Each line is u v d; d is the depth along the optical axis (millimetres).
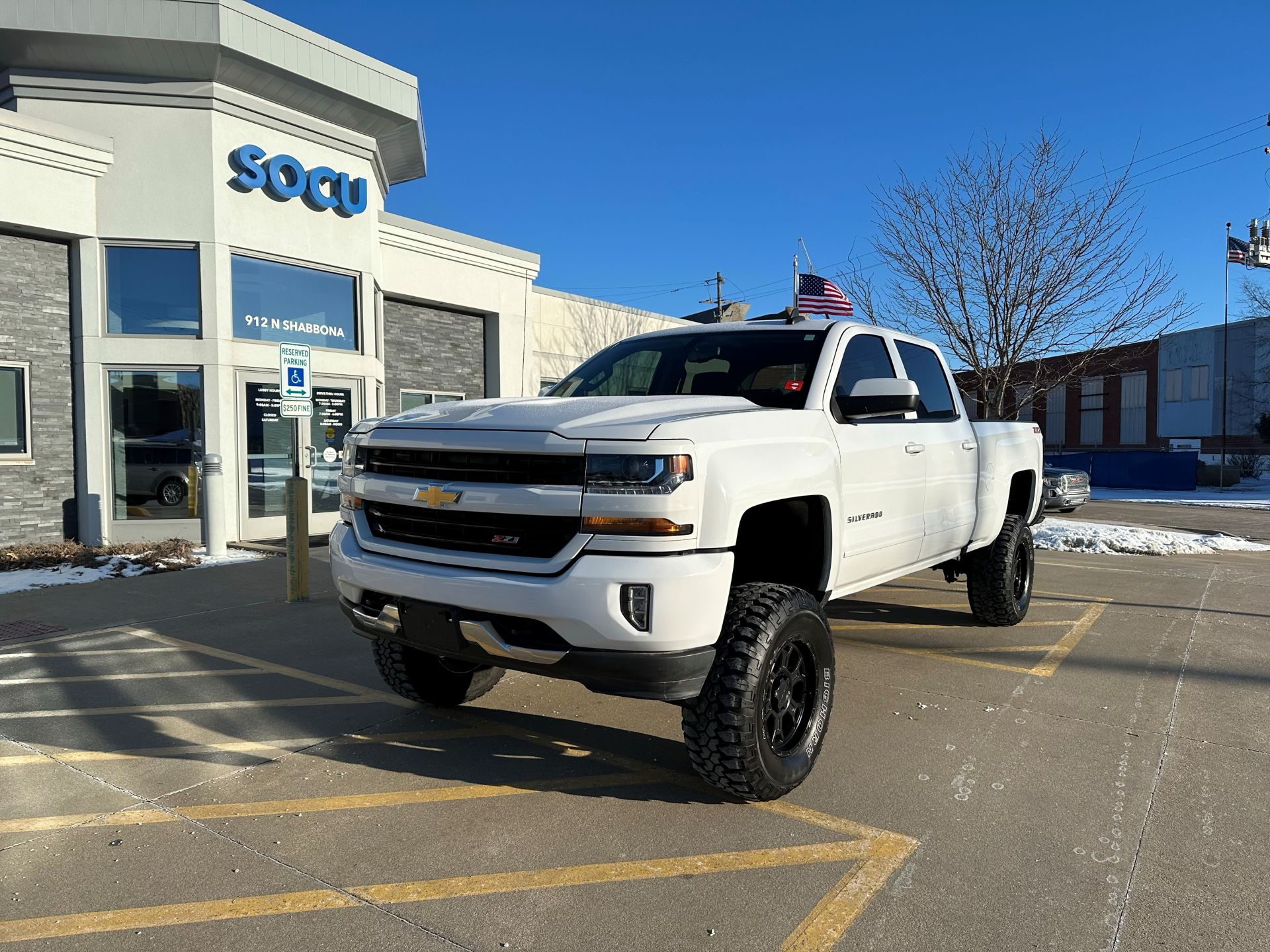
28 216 9164
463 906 2590
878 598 7625
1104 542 11695
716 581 2906
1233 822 3158
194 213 9969
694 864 2842
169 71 9750
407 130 11984
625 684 2865
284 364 7398
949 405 5363
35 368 9641
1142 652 5688
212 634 6035
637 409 3191
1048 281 12391
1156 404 41312
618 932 2453
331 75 10602
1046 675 5121
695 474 2854
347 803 3326
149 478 10141
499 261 14766
